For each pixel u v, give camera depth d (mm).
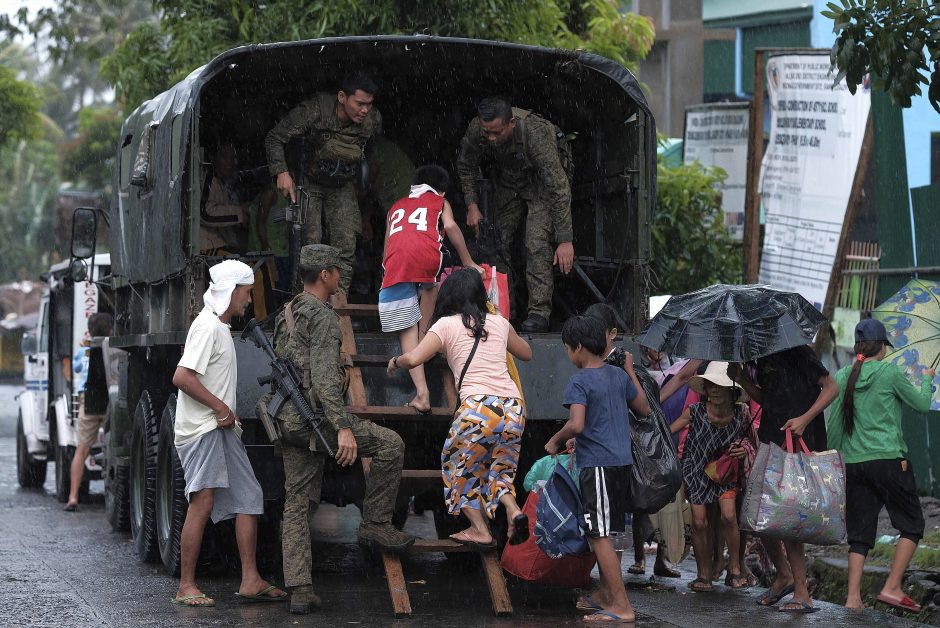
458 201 12781
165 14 19062
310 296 8281
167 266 10234
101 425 15508
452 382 9555
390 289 9359
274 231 10922
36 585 9406
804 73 15789
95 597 8836
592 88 10742
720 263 17891
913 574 9828
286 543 8219
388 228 9531
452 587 9469
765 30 27781
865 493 8781
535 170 10609
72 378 16422
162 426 10164
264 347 8336
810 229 15766
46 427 18219
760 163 15484
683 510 10211
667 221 17609
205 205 11070
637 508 8125
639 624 7926
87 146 52062
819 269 15680
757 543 10188
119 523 12953
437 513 11523
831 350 15367
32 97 35531
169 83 19625
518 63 10812
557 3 20250
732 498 9320
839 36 9562
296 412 8109
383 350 10023
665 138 21297
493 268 9578
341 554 11484
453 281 8336
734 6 28125
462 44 10141
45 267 75938
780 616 8289
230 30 18312
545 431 9875
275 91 11648
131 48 20375
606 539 8000
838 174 15594
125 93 20375
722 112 18094
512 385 8273
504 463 8203
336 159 10484
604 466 7910
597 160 11133
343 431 7926
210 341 8398
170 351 10570
